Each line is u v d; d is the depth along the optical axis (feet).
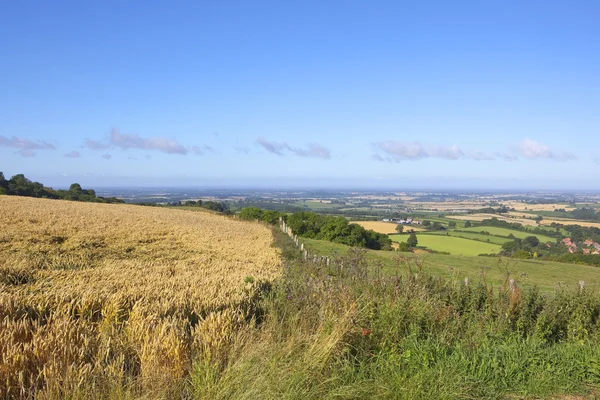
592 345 21.89
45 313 21.12
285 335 17.85
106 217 116.98
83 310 21.72
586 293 27.17
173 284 32.53
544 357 19.36
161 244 80.48
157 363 14.64
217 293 27.61
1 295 21.81
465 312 25.12
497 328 22.53
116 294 24.67
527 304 25.54
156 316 19.53
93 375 13.17
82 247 67.46
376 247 177.88
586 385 17.94
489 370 17.57
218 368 14.52
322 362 15.48
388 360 16.90
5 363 13.28
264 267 53.88
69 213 117.50
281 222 181.68
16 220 90.53
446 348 18.76
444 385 15.58
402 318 19.79
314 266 37.91
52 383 12.43
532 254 150.30
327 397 14.14
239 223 158.81
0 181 231.71
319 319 18.74
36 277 37.35
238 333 17.28
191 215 171.73
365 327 18.81
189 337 17.30
